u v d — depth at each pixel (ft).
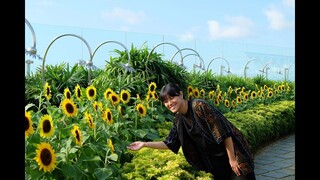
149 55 20.97
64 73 19.19
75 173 7.52
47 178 7.38
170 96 9.27
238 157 9.18
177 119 9.84
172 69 22.79
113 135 11.23
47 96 10.29
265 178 15.37
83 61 16.53
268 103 30.32
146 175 9.45
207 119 9.00
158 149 11.28
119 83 18.43
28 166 7.06
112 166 9.46
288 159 18.71
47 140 7.78
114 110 12.79
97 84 17.80
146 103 16.43
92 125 9.32
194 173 10.15
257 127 20.04
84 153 8.46
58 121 9.05
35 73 18.79
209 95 24.07
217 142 8.94
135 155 11.08
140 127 14.14
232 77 36.50
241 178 9.25
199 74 29.81
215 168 9.75
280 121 24.85
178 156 10.63
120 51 23.06
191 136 9.56
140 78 20.22
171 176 8.96
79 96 12.12
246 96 27.25
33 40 12.34
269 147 21.85
